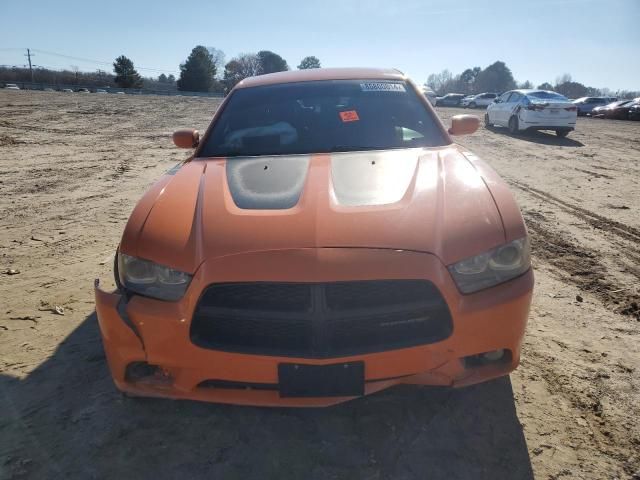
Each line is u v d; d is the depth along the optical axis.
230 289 1.83
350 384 1.82
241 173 2.48
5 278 3.79
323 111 3.16
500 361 1.99
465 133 3.45
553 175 7.84
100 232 4.95
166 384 1.97
